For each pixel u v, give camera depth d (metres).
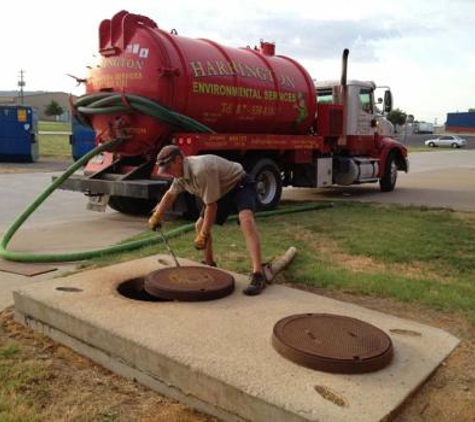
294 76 10.62
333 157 13.08
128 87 8.45
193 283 4.41
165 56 8.20
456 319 4.50
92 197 8.70
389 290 5.13
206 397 3.12
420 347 3.58
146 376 3.43
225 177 4.65
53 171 18.39
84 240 7.56
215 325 3.75
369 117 13.71
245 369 3.14
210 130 8.81
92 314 3.89
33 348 3.96
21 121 21.70
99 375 3.60
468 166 25.31
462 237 7.73
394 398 2.92
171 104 8.31
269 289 4.59
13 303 4.88
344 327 3.66
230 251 6.64
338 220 9.12
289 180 11.98
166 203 4.90
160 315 3.91
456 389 3.31
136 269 5.07
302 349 3.25
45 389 3.37
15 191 13.12
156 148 8.60
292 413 2.74
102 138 9.05
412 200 12.53
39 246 7.16
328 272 5.66
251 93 9.46
